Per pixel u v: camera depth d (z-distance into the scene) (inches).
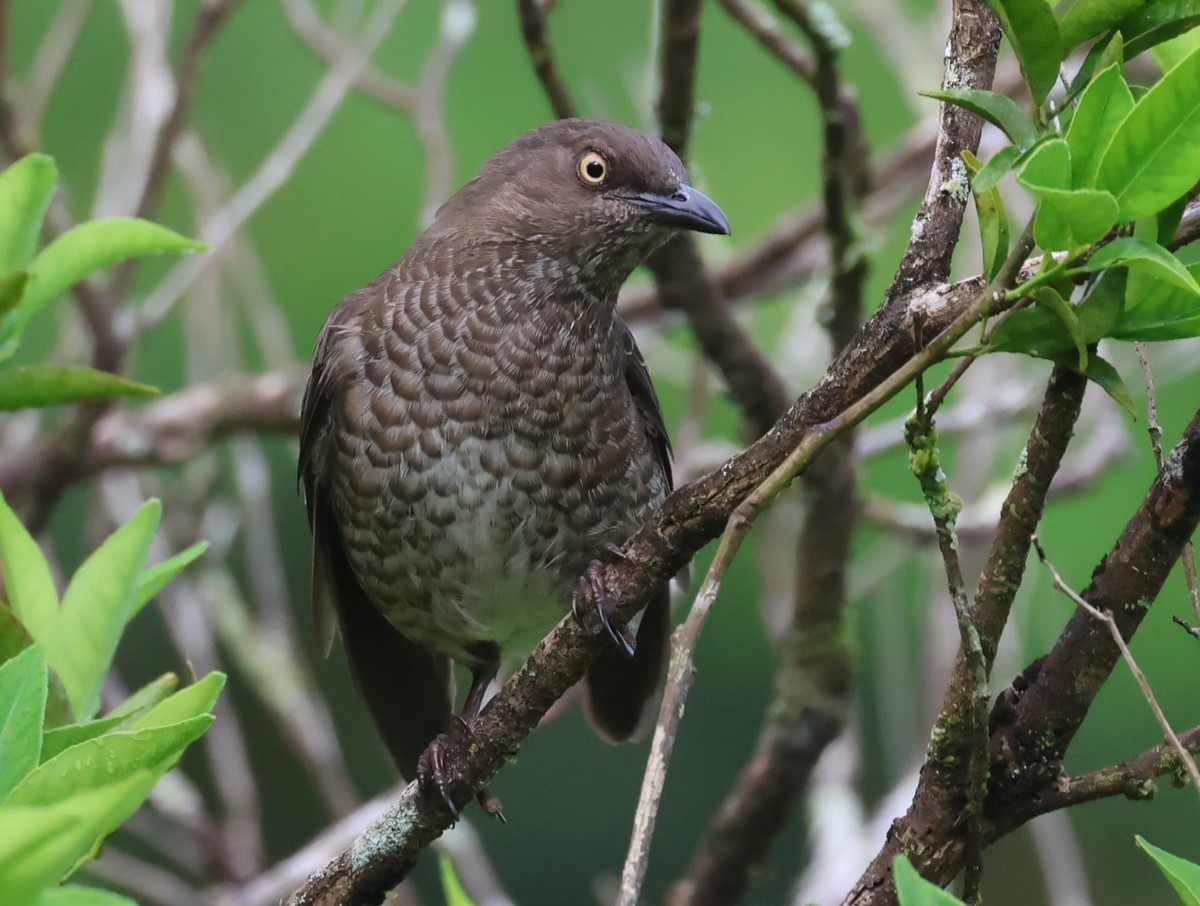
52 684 217.2
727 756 604.1
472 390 340.2
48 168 223.5
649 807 188.7
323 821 600.7
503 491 341.7
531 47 383.6
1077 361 200.4
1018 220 427.5
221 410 469.7
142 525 235.9
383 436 343.0
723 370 415.5
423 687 381.7
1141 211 188.7
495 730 263.0
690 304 406.0
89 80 594.6
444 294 343.6
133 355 501.4
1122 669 569.0
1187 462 210.4
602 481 348.5
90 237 223.0
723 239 542.0
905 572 580.1
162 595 450.9
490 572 347.9
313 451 360.2
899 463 582.2
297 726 435.5
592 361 346.3
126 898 153.8
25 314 221.9
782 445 228.1
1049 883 382.3
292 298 596.7
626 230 343.0
